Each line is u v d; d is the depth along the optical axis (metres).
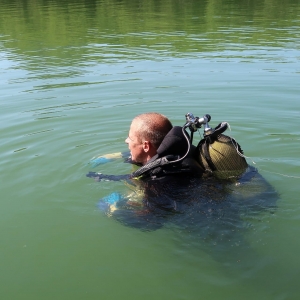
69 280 2.41
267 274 2.36
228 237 2.64
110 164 3.93
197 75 7.34
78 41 10.85
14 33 12.37
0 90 6.78
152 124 3.31
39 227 2.95
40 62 8.77
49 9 17.33
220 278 2.36
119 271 2.46
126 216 2.97
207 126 3.17
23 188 3.54
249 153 4.18
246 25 12.47
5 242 2.78
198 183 3.08
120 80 7.18
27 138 4.73
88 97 6.28
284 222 2.76
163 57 8.84
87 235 2.83
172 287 2.32
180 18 14.41
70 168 3.91
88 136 4.77
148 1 19.36
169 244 2.66
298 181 3.45
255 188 3.04
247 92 6.30
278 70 7.46
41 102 6.10
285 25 12.25
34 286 2.37
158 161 3.11
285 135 4.66
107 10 16.81
